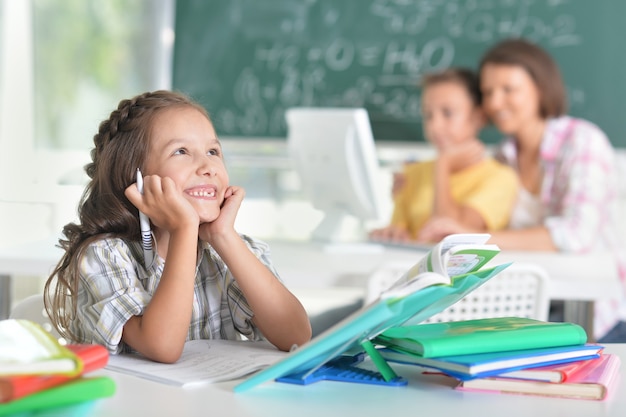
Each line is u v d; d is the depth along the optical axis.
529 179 3.06
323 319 1.77
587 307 2.02
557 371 0.82
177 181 1.10
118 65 3.87
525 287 1.76
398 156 3.56
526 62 2.99
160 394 0.81
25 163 3.78
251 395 0.81
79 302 1.09
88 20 3.87
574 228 2.67
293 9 3.65
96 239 1.12
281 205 3.71
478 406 0.78
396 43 3.56
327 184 2.54
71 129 3.89
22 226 2.37
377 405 0.78
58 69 3.90
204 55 3.74
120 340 1.05
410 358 0.87
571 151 2.88
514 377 0.82
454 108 3.13
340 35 3.61
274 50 3.68
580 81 3.39
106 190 1.15
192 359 0.98
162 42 3.82
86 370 0.76
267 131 3.70
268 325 1.11
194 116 1.15
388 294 0.75
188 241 1.02
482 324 0.96
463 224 3.00
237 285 1.18
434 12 3.52
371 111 3.60
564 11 3.39
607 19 3.36
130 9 3.83
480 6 3.47
